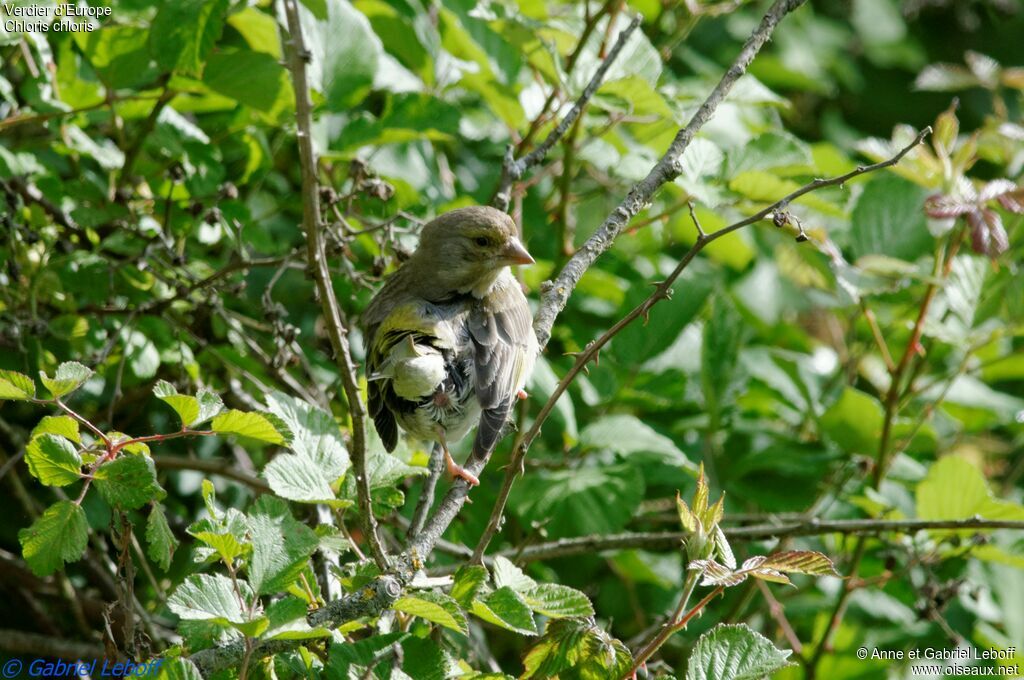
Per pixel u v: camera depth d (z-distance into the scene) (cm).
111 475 673
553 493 1036
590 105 1017
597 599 1167
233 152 1138
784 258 1381
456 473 827
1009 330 1115
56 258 1009
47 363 1003
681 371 1198
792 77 1580
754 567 670
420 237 978
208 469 984
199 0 909
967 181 1055
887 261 1066
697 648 702
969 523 998
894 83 1767
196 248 1120
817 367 1410
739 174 1005
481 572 674
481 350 896
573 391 1159
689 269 1288
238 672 652
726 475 1172
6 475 1029
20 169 1001
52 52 1090
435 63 1246
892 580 1198
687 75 1473
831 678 1158
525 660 716
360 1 1162
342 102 1053
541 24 1020
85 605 1046
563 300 873
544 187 1325
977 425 1355
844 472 1148
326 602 756
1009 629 1136
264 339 1124
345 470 761
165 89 977
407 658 655
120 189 1030
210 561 698
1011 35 1859
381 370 844
